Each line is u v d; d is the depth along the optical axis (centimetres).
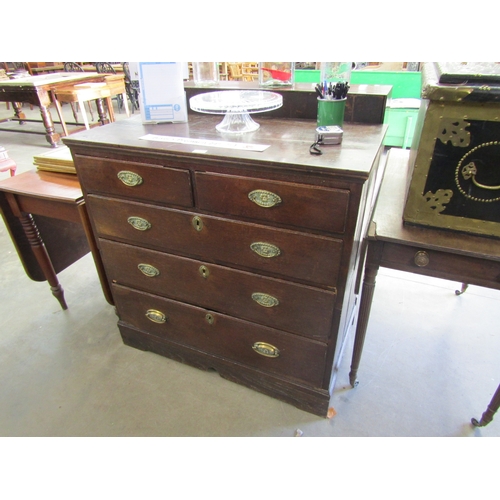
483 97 86
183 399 144
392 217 115
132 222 127
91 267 229
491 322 177
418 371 153
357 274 147
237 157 98
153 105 136
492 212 100
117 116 566
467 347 163
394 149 189
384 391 145
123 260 141
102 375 155
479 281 103
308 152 101
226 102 120
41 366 160
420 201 105
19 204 155
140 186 117
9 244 254
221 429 133
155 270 136
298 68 246
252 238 109
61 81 416
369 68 340
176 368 158
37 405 143
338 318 112
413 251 105
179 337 152
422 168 101
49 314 191
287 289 114
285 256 107
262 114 148
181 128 132
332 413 137
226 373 149
